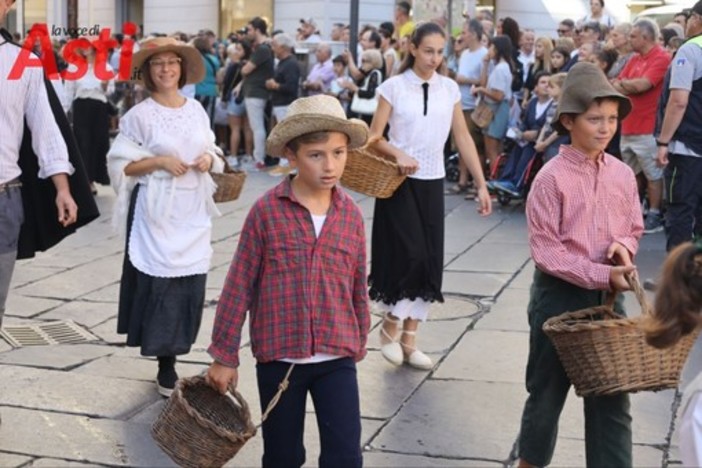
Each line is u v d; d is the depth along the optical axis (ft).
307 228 12.64
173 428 12.50
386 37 48.78
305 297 12.55
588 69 13.57
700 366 20.86
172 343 18.66
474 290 27.37
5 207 16.06
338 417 12.51
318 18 74.49
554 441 13.87
